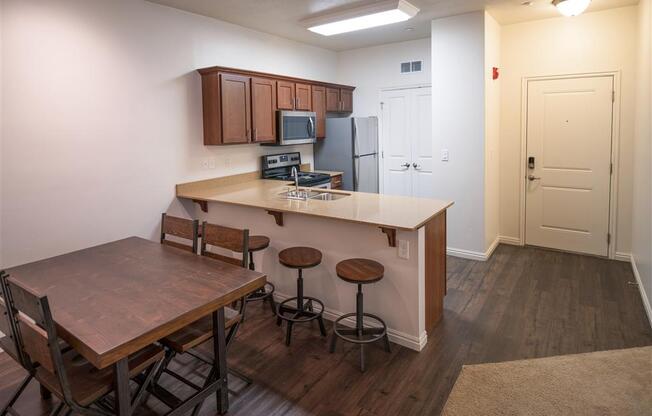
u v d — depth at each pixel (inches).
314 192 161.9
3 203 116.7
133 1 142.8
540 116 191.5
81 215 133.9
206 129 169.2
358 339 107.5
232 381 99.3
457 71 178.7
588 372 99.4
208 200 149.9
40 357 65.7
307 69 224.5
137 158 148.2
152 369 78.4
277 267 140.8
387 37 212.7
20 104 117.9
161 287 81.2
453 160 185.0
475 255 184.7
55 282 84.4
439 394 93.2
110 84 138.2
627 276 161.0
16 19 115.3
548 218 196.4
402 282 112.5
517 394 92.0
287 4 153.1
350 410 88.6
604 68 175.0
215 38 172.4
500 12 172.4
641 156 149.9
